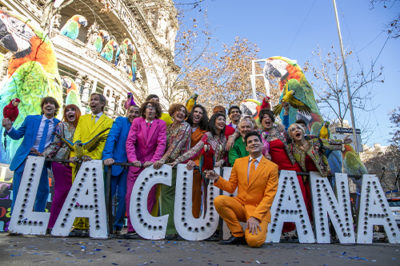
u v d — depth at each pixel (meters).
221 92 18.81
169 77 20.34
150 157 3.88
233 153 4.10
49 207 5.29
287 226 3.96
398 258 2.61
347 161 8.51
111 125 4.27
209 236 3.53
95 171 3.56
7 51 7.52
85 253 2.46
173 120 4.49
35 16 12.45
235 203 3.30
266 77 9.50
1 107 6.86
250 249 2.96
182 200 3.57
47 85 8.40
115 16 18.89
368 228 3.74
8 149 6.55
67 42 15.84
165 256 2.46
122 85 20.16
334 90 16.06
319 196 3.79
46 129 4.05
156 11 25.88
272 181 3.30
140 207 3.48
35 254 2.31
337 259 2.53
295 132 4.00
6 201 4.69
